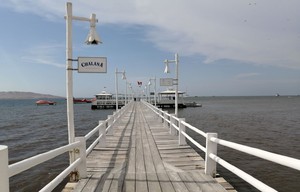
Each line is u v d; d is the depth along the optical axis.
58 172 11.85
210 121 36.31
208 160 5.21
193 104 81.00
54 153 3.70
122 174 5.43
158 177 5.14
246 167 12.73
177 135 11.09
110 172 5.65
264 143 19.48
